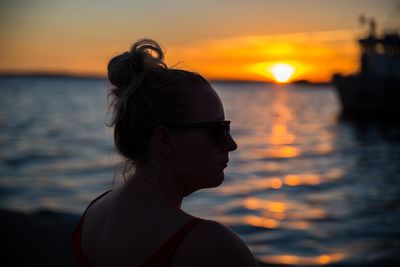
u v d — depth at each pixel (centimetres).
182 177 132
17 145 3438
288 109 10981
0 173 2200
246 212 1458
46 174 2203
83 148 3328
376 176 2411
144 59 132
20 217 729
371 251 1006
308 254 991
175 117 128
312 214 1452
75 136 4184
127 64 133
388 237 1141
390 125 4859
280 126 6166
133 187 132
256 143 4253
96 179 2081
